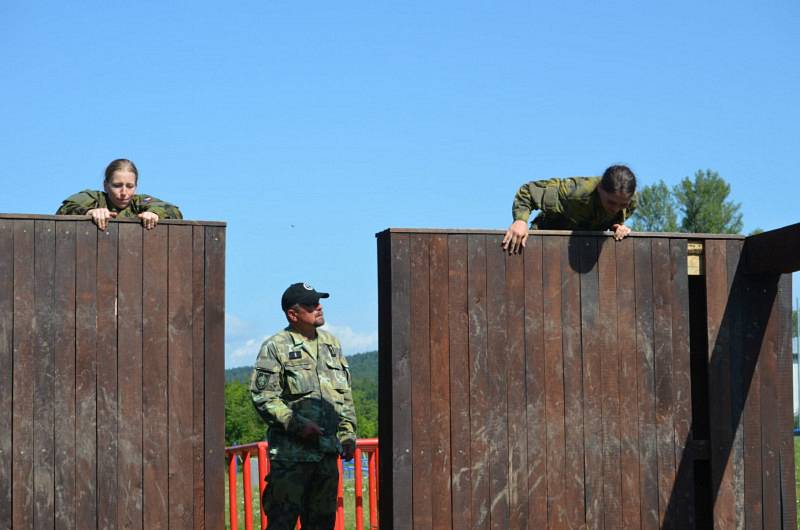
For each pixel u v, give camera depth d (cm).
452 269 1589
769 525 1703
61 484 1435
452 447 1571
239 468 3362
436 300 1580
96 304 1463
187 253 1500
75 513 1437
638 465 1645
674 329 1673
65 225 1459
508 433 1594
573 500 1612
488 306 1598
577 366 1628
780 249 1658
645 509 1642
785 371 1730
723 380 1703
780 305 1733
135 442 1463
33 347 1439
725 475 1691
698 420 1741
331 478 1488
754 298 1725
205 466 1485
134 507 1455
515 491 1589
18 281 1439
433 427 1566
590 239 1648
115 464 1454
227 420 5688
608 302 1648
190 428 1484
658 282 1672
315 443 1463
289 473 1452
